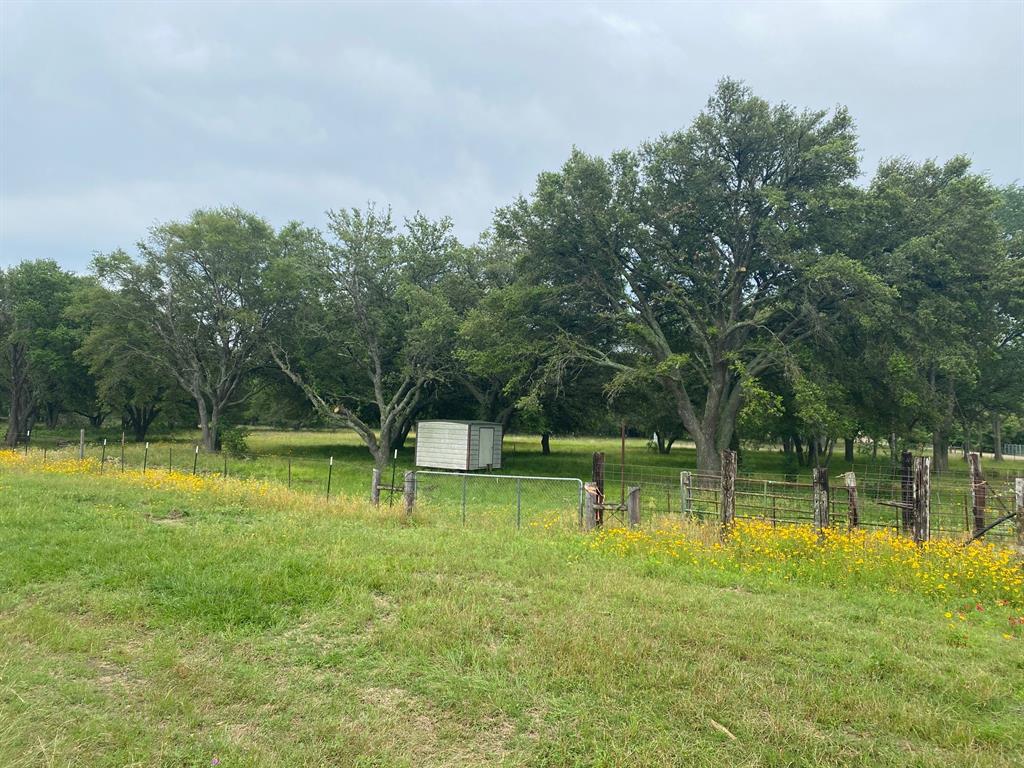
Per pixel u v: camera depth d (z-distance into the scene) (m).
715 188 23.48
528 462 36.75
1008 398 34.62
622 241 25.33
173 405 47.38
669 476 21.09
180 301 35.44
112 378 37.03
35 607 5.84
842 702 4.41
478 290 33.31
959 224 21.42
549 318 27.30
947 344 21.64
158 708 4.09
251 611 5.89
